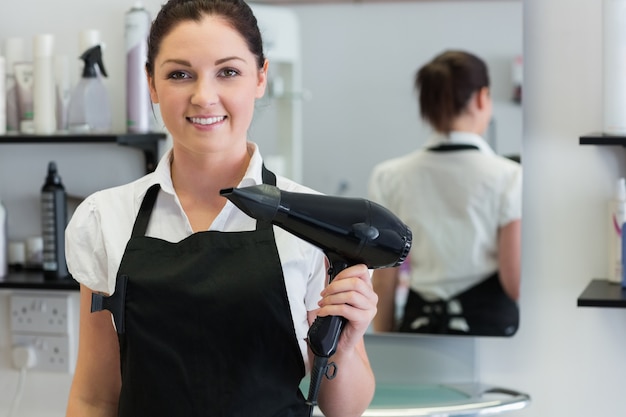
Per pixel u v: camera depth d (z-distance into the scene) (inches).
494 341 77.0
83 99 76.3
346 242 46.1
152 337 49.8
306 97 77.8
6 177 83.8
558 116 74.6
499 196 74.8
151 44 51.8
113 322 53.4
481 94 74.5
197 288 49.3
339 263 47.6
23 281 77.0
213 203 52.6
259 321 49.1
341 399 51.8
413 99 75.9
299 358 50.3
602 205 74.2
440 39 74.9
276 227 51.3
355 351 52.2
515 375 76.9
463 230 75.5
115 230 53.1
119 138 73.7
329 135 77.6
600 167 74.0
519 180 74.4
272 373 49.7
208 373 49.3
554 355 76.1
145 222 52.5
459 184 75.4
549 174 75.1
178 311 49.5
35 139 75.1
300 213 44.9
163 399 49.6
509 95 74.2
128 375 50.7
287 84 77.9
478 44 74.4
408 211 76.5
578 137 74.2
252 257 49.8
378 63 76.3
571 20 73.9
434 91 75.3
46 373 83.8
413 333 76.9
